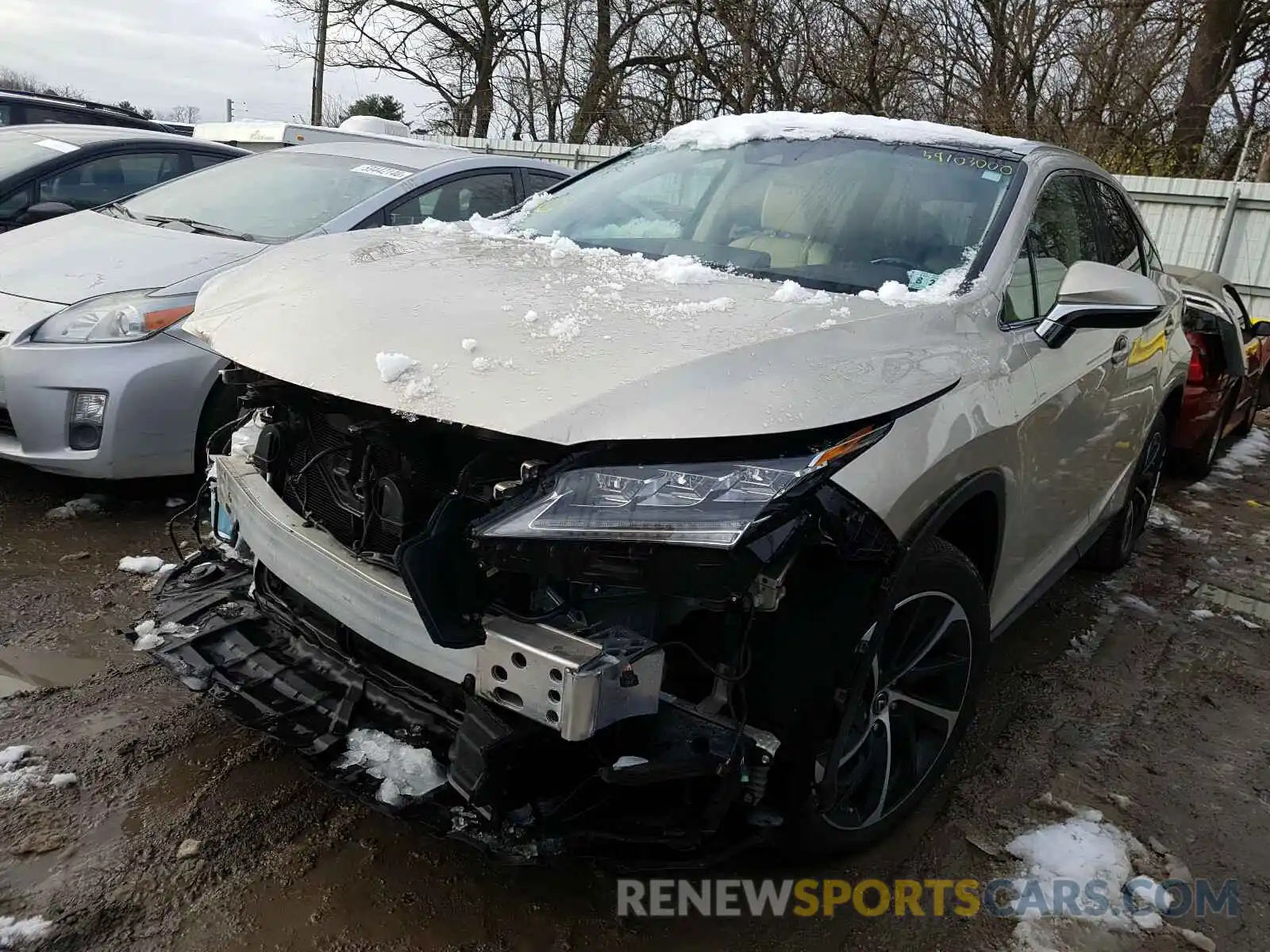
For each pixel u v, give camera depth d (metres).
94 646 3.10
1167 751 3.15
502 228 3.39
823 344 2.08
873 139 3.28
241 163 5.54
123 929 2.01
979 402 2.29
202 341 2.51
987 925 2.29
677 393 1.82
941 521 2.12
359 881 2.21
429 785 1.99
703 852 2.00
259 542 2.40
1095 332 3.19
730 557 1.71
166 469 3.96
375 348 2.05
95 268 4.21
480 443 1.99
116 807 2.38
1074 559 3.74
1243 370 6.31
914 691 2.51
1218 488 6.66
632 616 1.87
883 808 2.43
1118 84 15.37
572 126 20.47
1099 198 3.78
